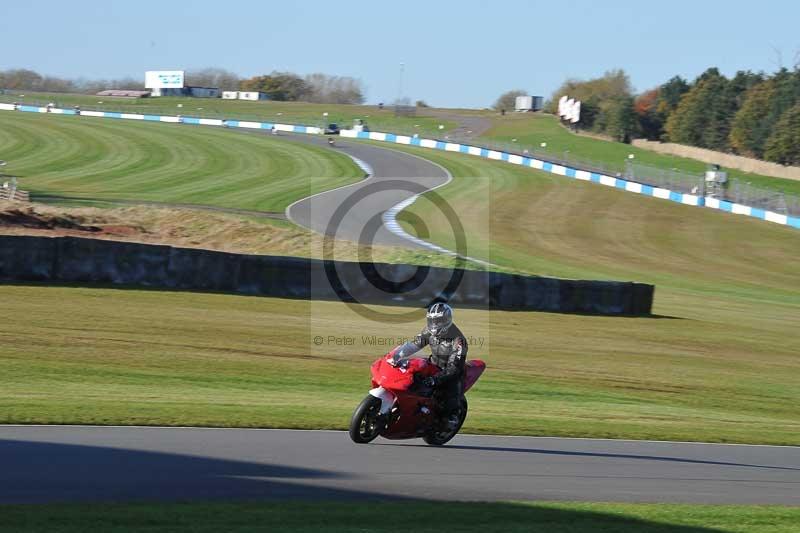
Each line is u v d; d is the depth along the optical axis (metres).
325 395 42.03
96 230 109.44
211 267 69.44
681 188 190.00
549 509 23.73
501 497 24.97
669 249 139.38
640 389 51.22
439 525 21.27
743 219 163.88
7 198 140.38
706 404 48.78
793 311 96.19
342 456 28.27
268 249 108.12
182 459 26.41
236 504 21.86
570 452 32.22
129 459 25.98
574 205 168.75
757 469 32.03
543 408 42.78
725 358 64.38
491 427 35.66
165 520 20.05
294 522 20.62
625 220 158.25
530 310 75.56
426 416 30.06
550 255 126.31
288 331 58.25
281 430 32.03
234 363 48.22
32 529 18.69
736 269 128.88
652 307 87.25
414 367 29.69
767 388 55.09
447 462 28.72
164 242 107.81
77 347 48.47
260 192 166.75
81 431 29.47
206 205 147.75
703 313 87.25
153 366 45.62
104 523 19.47
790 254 140.12
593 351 61.72
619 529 22.16
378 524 20.98
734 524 23.52
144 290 66.88
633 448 34.19
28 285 64.69
